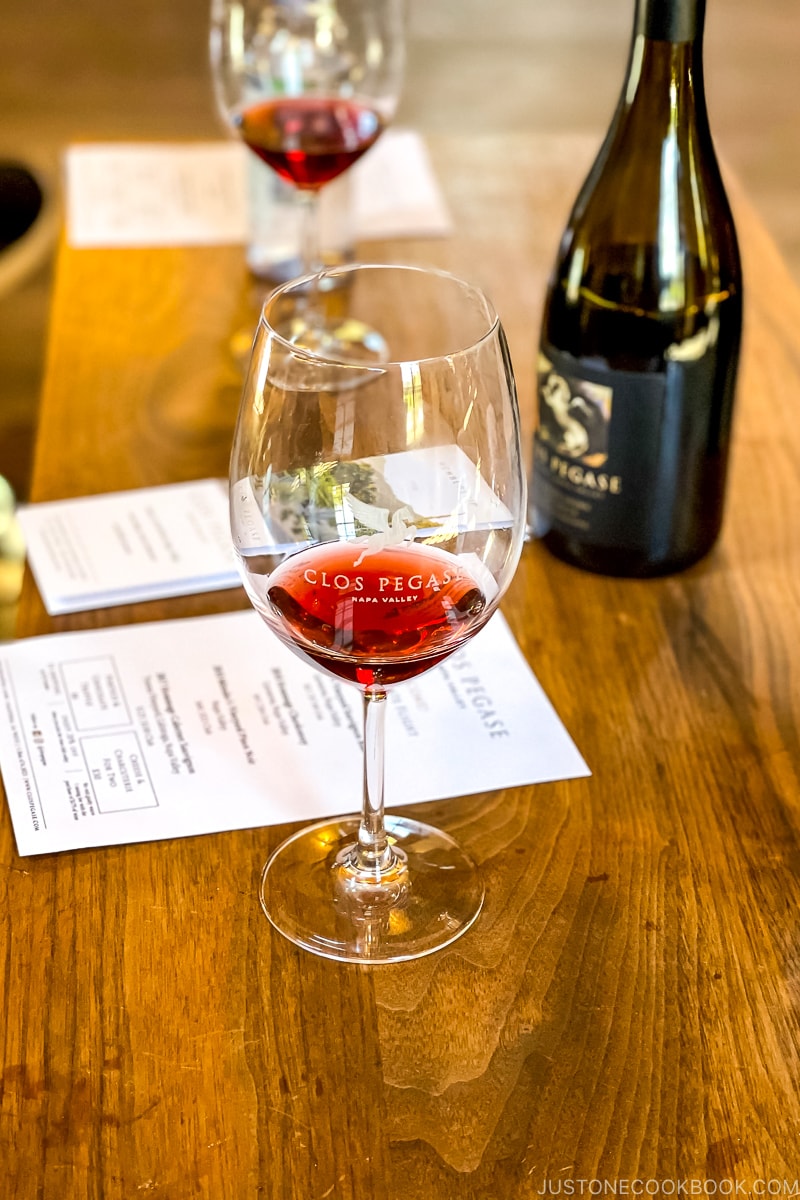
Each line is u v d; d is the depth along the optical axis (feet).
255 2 3.33
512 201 4.13
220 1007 1.82
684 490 2.58
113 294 3.65
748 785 2.22
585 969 1.88
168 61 9.82
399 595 1.83
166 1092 1.71
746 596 2.66
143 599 2.63
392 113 3.60
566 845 2.10
